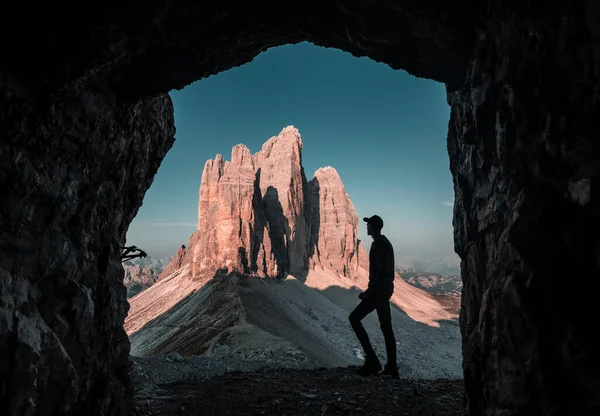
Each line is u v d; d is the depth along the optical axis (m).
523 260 4.57
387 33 6.57
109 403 7.56
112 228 8.16
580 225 3.98
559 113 4.20
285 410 8.60
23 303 5.39
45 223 5.86
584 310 3.94
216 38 6.77
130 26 5.76
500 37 5.04
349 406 8.70
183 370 17.47
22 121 5.30
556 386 4.06
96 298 7.32
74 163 6.34
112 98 6.88
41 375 5.35
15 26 5.21
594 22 3.64
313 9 6.49
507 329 4.62
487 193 6.01
